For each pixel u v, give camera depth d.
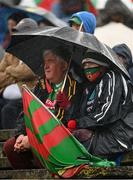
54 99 18.20
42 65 18.80
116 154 17.73
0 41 26.08
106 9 24.45
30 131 17.52
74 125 17.72
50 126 17.33
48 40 18.42
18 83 22.53
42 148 17.34
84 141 17.64
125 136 17.62
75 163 17.22
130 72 22.25
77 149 17.28
